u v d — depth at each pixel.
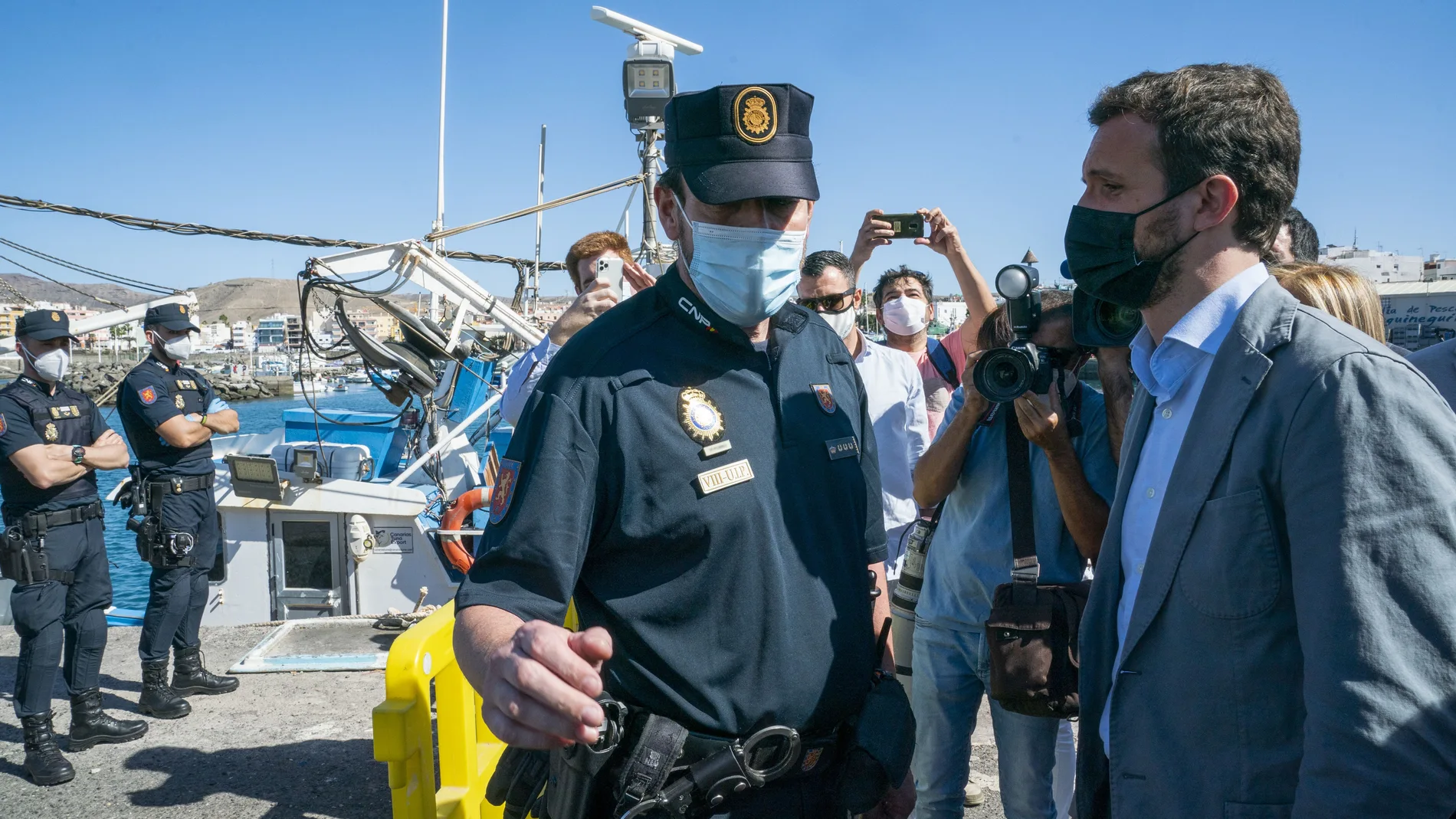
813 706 1.50
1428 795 1.06
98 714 3.98
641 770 1.37
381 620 5.39
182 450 4.51
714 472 1.44
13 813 3.40
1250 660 1.26
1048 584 2.31
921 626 2.57
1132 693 1.41
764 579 1.46
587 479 1.40
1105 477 2.32
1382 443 1.14
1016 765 2.40
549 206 6.72
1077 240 1.49
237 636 5.45
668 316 1.55
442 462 6.76
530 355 3.43
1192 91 1.35
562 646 1.03
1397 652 1.09
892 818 1.81
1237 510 1.27
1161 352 1.48
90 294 12.95
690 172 1.49
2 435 3.84
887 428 3.19
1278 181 1.35
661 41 5.43
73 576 3.89
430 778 2.13
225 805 3.43
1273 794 1.25
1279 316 1.31
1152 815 1.37
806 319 1.78
